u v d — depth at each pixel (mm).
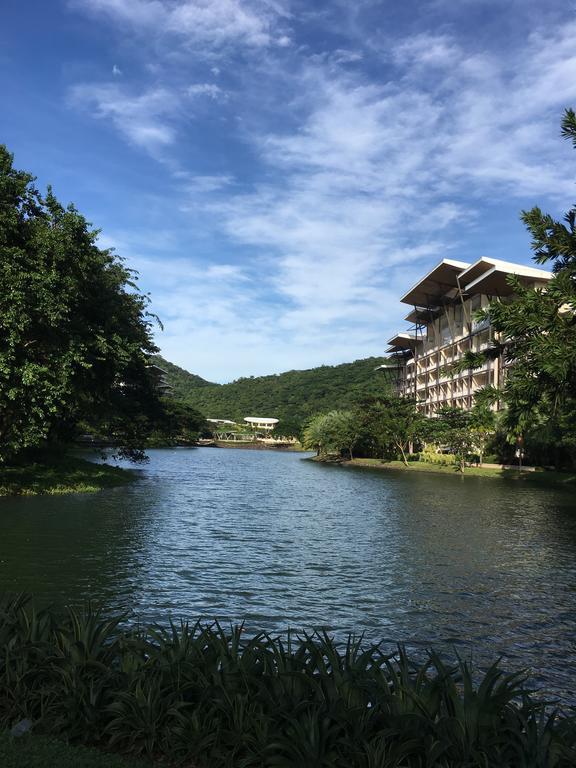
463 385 91875
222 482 45062
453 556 17484
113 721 4641
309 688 4539
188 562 15148
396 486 47156
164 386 127812
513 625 10844
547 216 6457
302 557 16562
